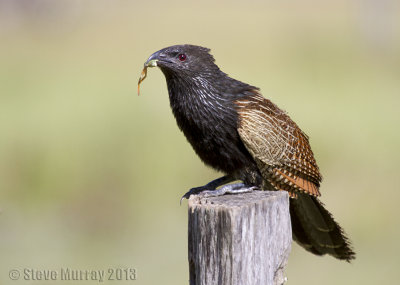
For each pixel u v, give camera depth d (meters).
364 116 17.30
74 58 27.66
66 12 41.44
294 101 18.75
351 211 13.77
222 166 7.54
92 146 14.42
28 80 21.84
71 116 15.90
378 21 29.19
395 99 19.25
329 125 16.58
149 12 46.38
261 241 5.42
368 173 14.69
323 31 30.55
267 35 31.39
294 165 7.37
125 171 14.04
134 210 13.72
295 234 7.57
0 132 15.03
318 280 11.70
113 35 34.44
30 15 40.25
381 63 25.42
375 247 12.95
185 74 7.23
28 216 13.35
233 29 35.22
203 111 7.25
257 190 6.77
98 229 13.31
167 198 13.83
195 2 55.78
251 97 7.45
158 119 15.41
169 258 12.32
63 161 14.11
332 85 20.83
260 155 7.23
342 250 7.35
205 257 5.33
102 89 19.38
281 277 5.70
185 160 14.21
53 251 12.27
